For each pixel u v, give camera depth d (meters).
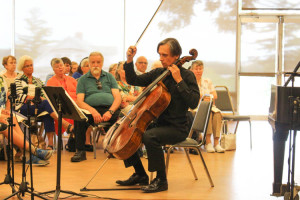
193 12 10.05
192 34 10.09
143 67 6.49
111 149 3.65
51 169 4.76
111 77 5.84
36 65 9.73
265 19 10.04
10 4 9.59
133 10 9.95
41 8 9.70
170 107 3.79
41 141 5.71
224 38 10.11
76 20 9.82
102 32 9.91
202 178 4.38
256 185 4.11
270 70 10.17
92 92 5.70
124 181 4.04
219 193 3.78
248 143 6.98
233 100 10.14
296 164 5.26
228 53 10.12
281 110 3.44
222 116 6.55
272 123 3.67
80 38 9.86
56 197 3.23
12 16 9.59
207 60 10.13
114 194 3.70
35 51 9.70
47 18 9.73
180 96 3.78
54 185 4.02
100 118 5.45
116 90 5.79
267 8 9.97
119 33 9.96
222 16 10.07
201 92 6.32
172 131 3.74
